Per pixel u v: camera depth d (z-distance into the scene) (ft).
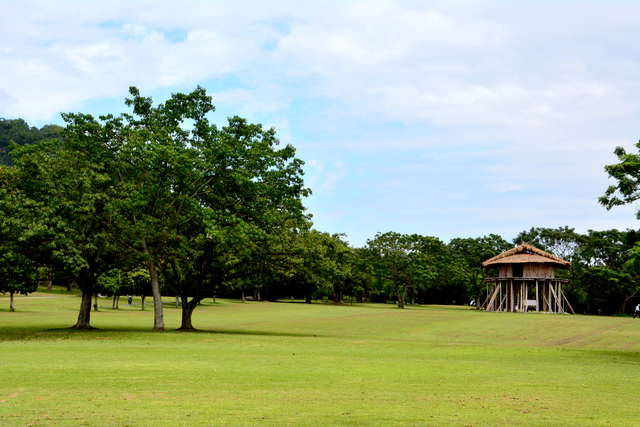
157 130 115.85
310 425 32.40
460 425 33.24
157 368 55.72
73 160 115.34
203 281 132.36
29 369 53.47
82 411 35.42
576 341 121.49
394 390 45.24
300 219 129.49
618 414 37.40
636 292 298.15
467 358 72.38
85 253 114.21
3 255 113.29
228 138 119.65
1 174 111.75
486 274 359.05
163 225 114.21
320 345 88.22
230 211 122.21
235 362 62.28
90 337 98.53
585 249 332.19
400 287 334.65
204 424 32.27
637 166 81.00
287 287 363.76
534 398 42.83
